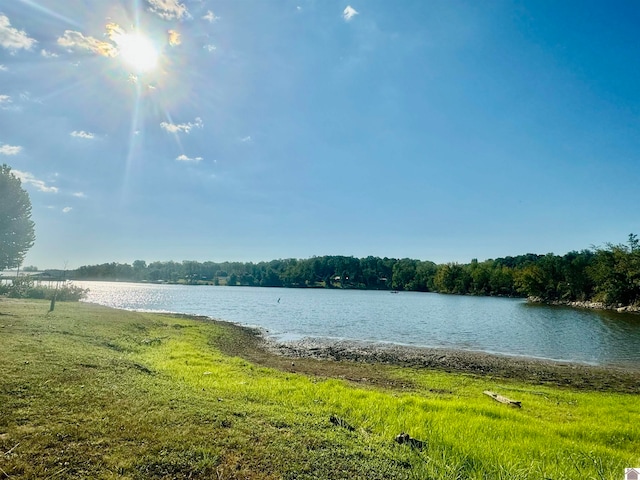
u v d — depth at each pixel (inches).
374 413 432.5
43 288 1743.4
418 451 310.3
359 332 1624.0
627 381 875.4
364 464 273.9
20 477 211.2
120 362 515.5
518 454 332.8
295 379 654.5
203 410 345.1
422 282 6530.5
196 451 263.4
